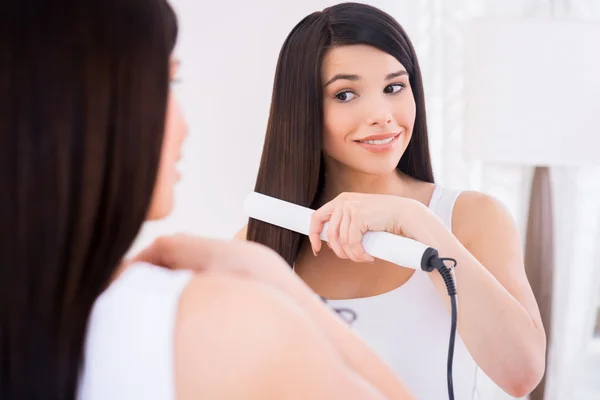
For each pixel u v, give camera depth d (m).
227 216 2.19
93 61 0.42
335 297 1.20
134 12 0.44
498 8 2.13
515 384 1.00
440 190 1.27
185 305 0.45
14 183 0.42
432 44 2.17
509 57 1.74
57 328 0.44
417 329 1.14
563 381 2.13
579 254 2.14
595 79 1.72
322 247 1.25
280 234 1.23
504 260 1.14
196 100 2.14
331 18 1.20
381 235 0.96
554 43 1.71
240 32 2.15
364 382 0.46
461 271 0.98
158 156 0.46
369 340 1.14
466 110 1.86
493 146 1.79
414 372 1.13
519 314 1.00
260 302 0.44
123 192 0.44
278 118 1.26
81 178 0.43
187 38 2.12
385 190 1.27
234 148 2.18
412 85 1.26
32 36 0.42
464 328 0.99
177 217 2.17
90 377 0.45
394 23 1.21
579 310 2.15
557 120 1.73
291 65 1.23
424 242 0.97
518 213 2.17
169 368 0.43
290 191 1.26
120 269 0.51
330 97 1.20
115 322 0.45
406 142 1.22
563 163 1.74
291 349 0.42
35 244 0.43
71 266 0.44
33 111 0.42
